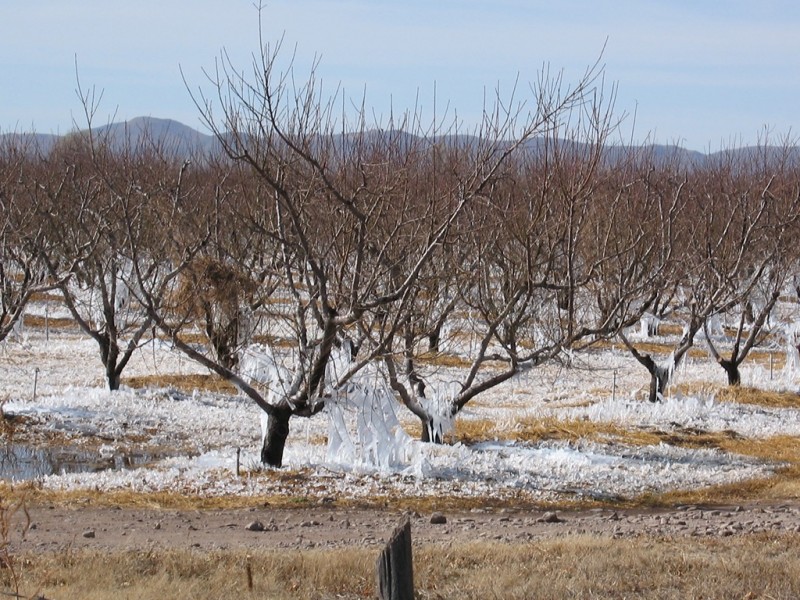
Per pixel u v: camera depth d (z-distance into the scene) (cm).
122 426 2866
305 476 2175
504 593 1167
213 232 2641
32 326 4834
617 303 2486
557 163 2322
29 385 3409
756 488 2323
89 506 1892
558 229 2542
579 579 1229
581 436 2842
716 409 3306
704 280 3641
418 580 1234
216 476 2159
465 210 2473
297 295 2261
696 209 3912
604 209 3130
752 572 1276
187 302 2592
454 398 2614
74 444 2680
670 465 2528
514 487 2202
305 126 2078
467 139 2505
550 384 3847
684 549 1445
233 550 1473
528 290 2384
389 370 2478
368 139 2384
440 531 1733
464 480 2234
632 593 1183
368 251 2253
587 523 1848
